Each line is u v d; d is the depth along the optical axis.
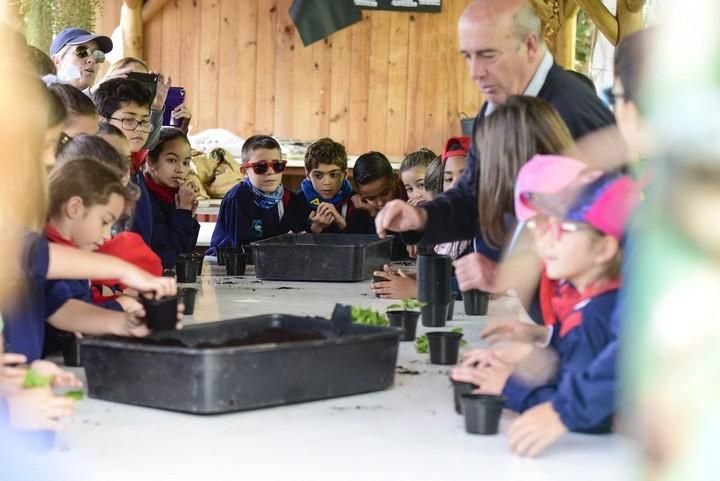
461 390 2.16
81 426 2.04
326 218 5.13
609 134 2.62
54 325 2.58
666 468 1.02
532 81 3.24
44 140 2.33
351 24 8.80
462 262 3.26
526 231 2.74
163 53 9.41
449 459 1.86
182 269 4.21
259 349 2.15
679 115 0.95
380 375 2.36
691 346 1.00
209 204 7.36
